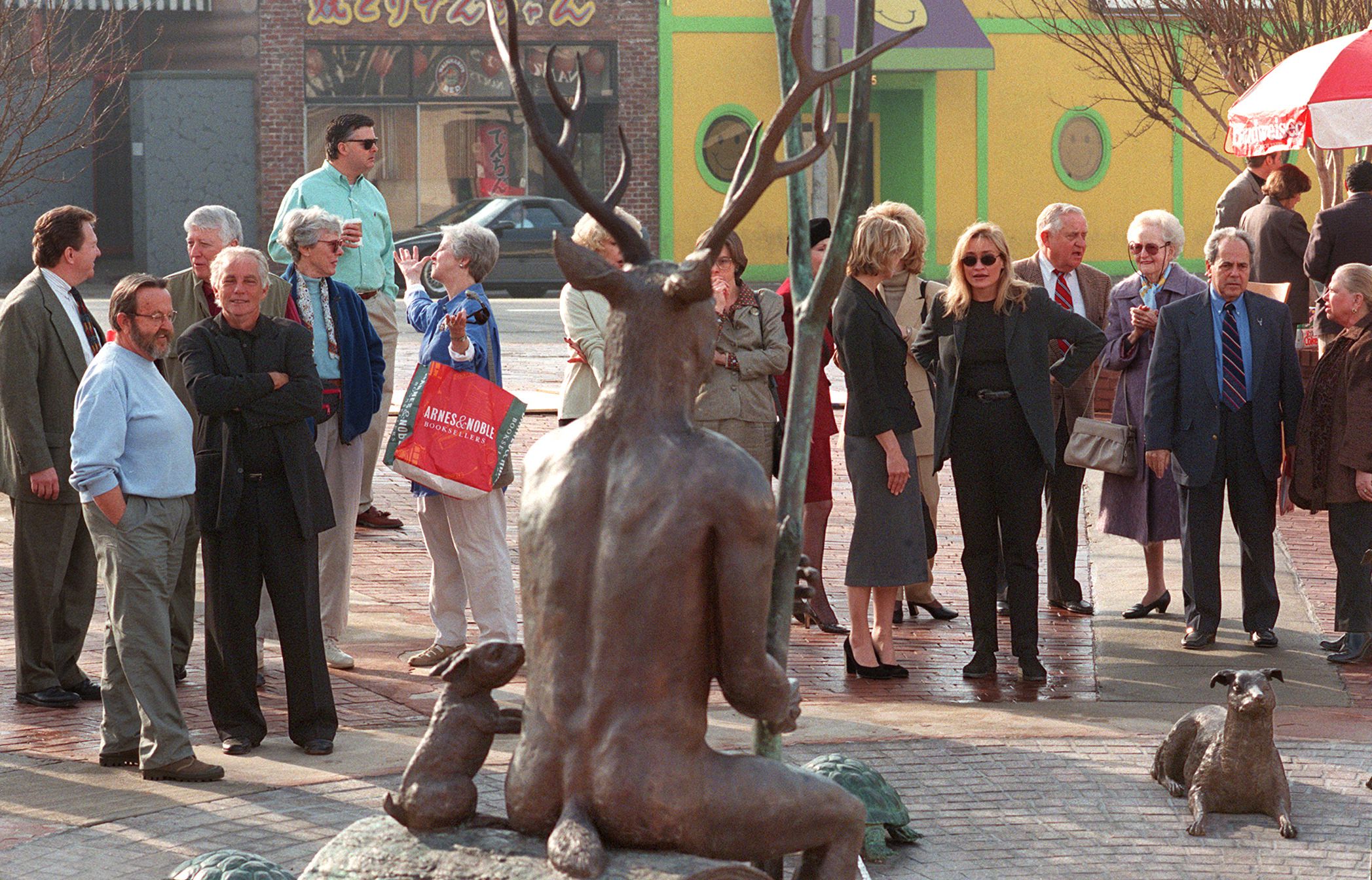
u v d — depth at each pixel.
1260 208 15.29
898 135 39.25
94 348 8.88
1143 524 11.02
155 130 39.78
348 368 9.29
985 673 9.60
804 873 4.28
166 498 7.34
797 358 4.86
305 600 7.76
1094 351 9.48
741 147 39.75
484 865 4.04
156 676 7.29
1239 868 6.45
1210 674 9.73
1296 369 10.31
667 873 3.88
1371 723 8.59
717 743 7.95
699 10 39.28
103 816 6.77
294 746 7.92
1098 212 39.50
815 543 10.68
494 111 40.41
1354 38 13.50
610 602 3.99
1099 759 7.84
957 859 6.50
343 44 40.09
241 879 5.21
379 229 12.40
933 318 9.82
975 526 9.53
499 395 9.20
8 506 13.94
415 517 14.02
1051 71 39.12
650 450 4.02
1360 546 9.99
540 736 4.10
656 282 4.10
